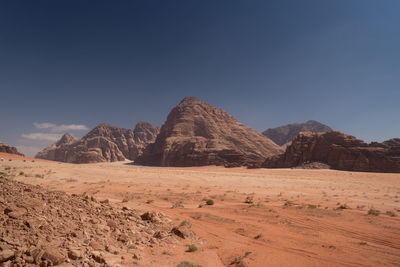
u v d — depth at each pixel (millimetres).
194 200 28484
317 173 102188
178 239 11656
